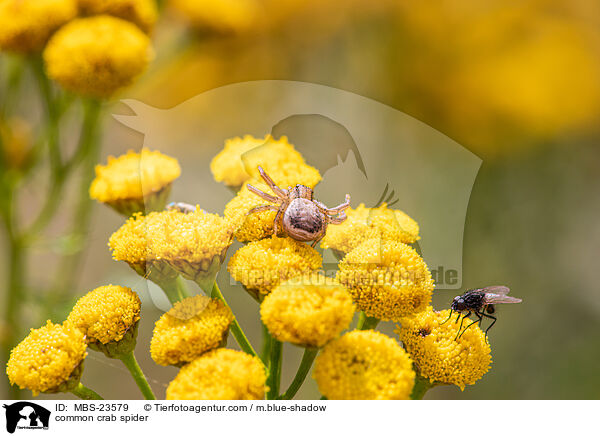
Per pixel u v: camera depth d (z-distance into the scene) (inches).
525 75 17.1
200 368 8.3
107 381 10.9
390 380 8.2
